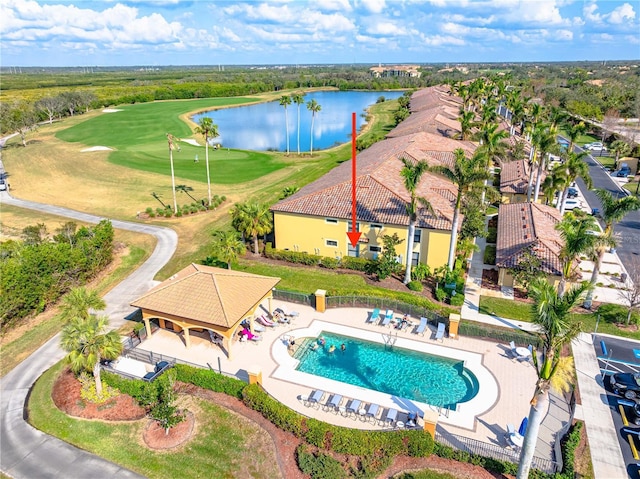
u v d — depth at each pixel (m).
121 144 102.19
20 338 32.25
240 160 87.94
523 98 113.31
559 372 17.94
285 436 22.94
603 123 102.06
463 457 21.27
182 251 46.34
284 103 104.19
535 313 17.97
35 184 71.44
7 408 25.67
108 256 43.47
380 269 38.06
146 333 31.44
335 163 83.81
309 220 41.81
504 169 67.88
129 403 25.83
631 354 29.33
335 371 27.98
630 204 31.27
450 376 27.55
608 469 20.89
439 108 94.12
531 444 18.42
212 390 26.22
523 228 41.62
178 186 69.94
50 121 134.75
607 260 42.97
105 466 21.80
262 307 35.28
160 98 195.25
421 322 31.89
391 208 39.84
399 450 21.48
